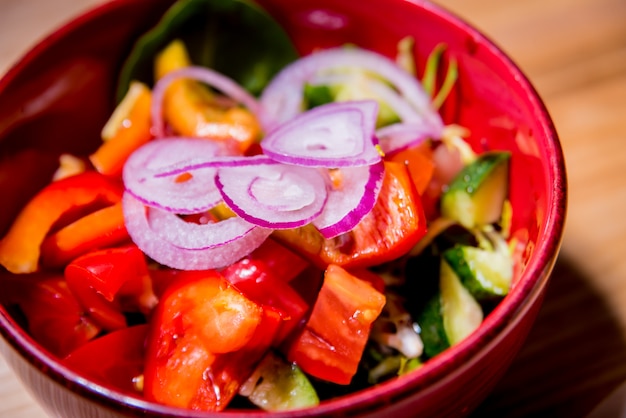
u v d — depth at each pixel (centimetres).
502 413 36
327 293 32
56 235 34
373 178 33
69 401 29
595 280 39
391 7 39
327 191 33
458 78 38
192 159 34
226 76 41
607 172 41
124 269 33
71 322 34
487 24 47
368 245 33
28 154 37
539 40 46
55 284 34
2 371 37
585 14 47
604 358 37
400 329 34
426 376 28
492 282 35
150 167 35
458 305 35
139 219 34
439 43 38
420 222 33
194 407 31
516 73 35
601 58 45
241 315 31
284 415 28
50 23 47
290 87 40
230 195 33
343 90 40
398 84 39
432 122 39
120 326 34
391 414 29
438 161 38
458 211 36
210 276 32
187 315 32
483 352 29
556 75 45
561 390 36
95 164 37
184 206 33
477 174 36
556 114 43
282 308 32
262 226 32
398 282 35
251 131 37
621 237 40
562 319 38
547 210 32
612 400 35
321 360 32
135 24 39
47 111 38
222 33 40
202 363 31
